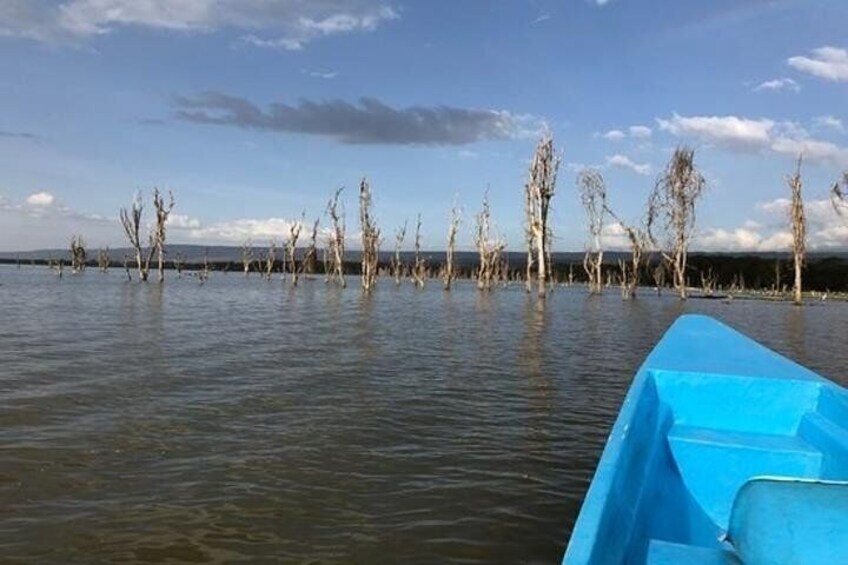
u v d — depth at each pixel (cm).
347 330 2945
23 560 616
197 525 700
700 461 471
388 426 1127
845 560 251
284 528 698
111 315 3484
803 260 6550
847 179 5997
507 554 650
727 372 534
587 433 1106
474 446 1014
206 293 6475
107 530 683
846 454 411
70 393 1337
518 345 2491
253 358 1925
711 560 330
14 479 823
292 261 8906
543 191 6138
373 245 7406
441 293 7862
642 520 360
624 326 3459
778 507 285
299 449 977
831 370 1944
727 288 12444
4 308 3891
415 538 680
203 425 1105
